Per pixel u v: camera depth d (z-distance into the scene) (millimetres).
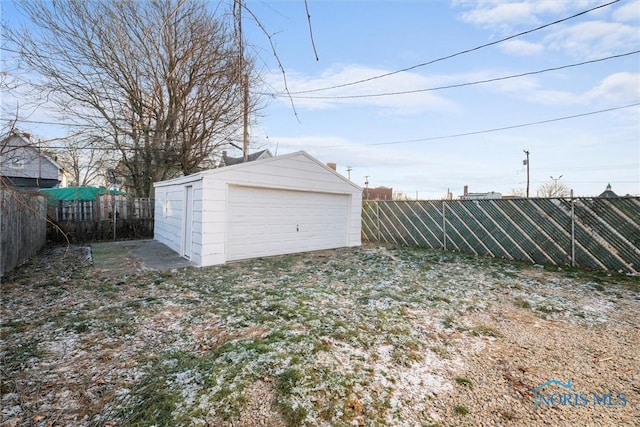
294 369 2283
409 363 2453
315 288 4539
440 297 4195
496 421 1794
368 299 4043
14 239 5578
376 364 2418
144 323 3184
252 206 7059
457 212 8258
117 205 10492
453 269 6031
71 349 2602
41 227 8023
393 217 10078
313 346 2666
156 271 5652
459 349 2713
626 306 3914
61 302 3846
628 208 5512
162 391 2006
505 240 7199
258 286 4641
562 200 6297
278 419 1777
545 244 6531
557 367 2422
